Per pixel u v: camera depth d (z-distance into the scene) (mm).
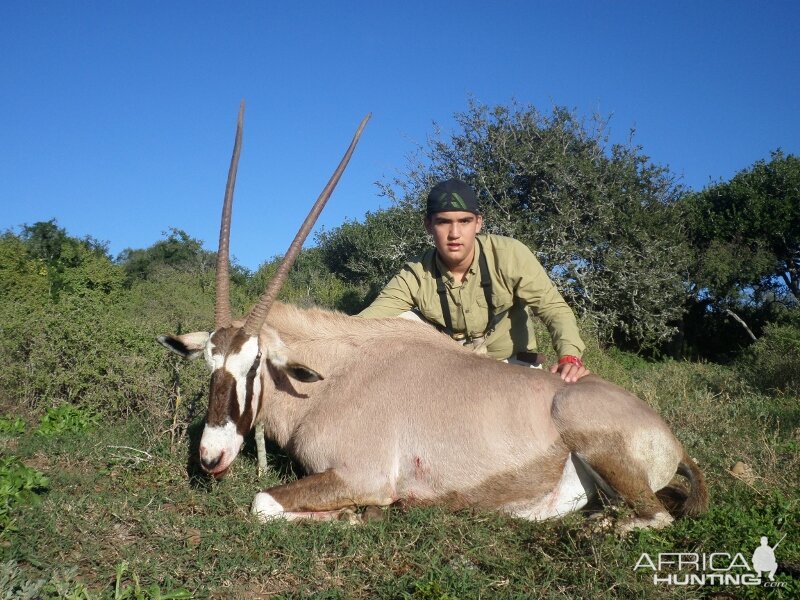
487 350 5445
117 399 6340
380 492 4262
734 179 25234
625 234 18062
